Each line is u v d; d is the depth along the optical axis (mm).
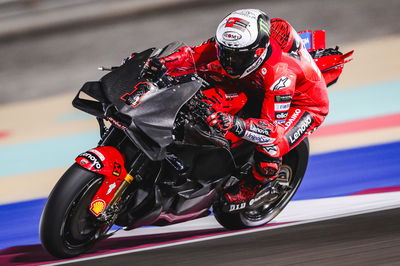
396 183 19250
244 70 12836
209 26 51000
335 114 27703
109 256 12508
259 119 13219
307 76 14430
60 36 53406
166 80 12477
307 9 53344
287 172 16297
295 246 12469
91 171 11852
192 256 12227
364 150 22547
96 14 61250
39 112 33312
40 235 11867
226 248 12859
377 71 34719
